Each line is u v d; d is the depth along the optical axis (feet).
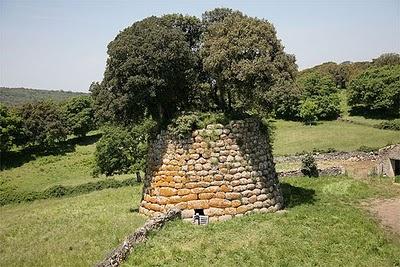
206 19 77.15
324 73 371.76
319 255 51.24
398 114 259.19
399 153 110.93
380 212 74.84
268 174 73.20
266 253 50.93
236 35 67.10
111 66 70.03
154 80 66.74
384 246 56.03
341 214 69.15
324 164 143.33
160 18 73.92
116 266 45.01
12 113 268.21
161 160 70.28
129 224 65.26
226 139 69.15
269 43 68.95
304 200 80.12
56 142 284.20
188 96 77.61
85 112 287.89
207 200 66.69
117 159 144.05
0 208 138.62
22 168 225.35
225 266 46.91
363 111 279.08
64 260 51.37
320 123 263.08
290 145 202.69
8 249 59.67
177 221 63.52
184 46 68.85
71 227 67.77
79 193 145.89
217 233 59.00
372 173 115.44
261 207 69.51
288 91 67.10
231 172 68.08
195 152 68.13
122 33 70.95
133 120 76.48
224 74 67.05
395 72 269.23
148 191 71.82
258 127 75.05
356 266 48.70
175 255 49.57
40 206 116.06
